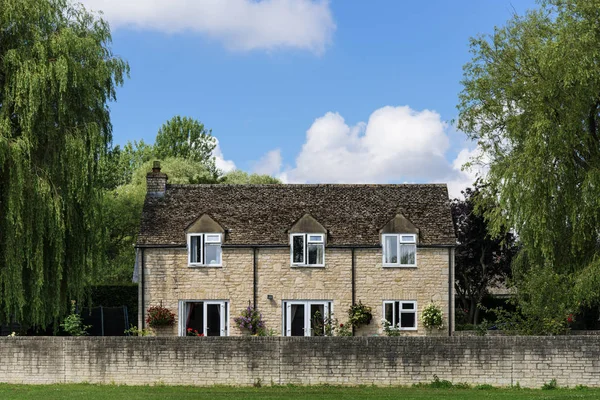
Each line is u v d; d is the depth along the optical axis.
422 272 34.47
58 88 28.33
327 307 34.47
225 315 34.62
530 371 23.30
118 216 53.28
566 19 28.81
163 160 70.62
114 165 70.25
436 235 34.78
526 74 30.00
